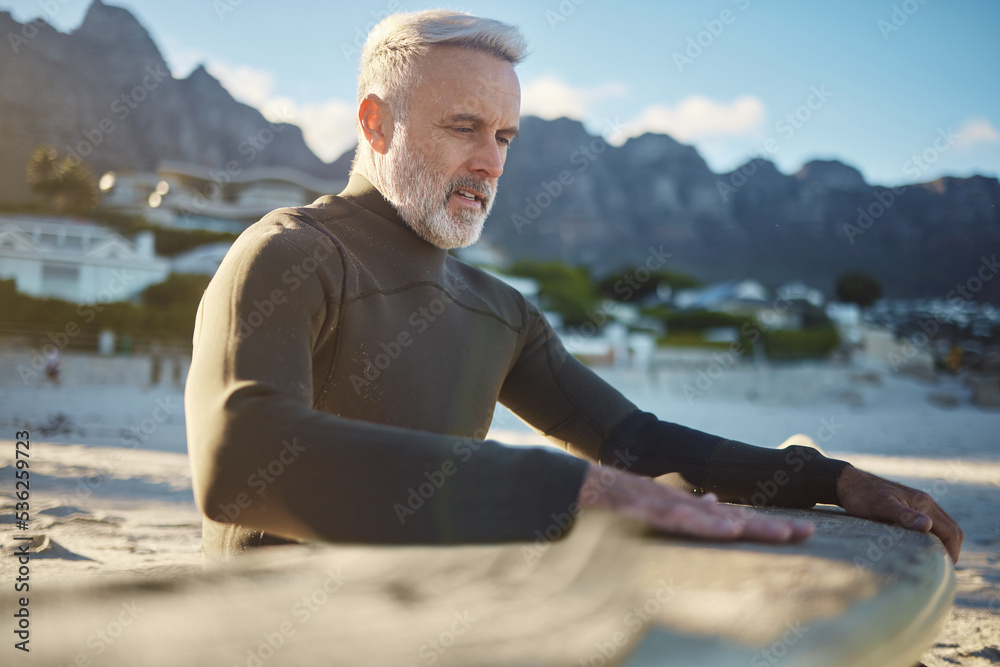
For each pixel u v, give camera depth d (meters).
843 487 1.22
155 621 0.39
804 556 0.67
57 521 2.79
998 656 1.71
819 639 0.47
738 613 0.48
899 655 0.54
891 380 26.75
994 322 39.03
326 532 0.80
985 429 15.61
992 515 4.49
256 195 51.84
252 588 0.45
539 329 1.62
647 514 0.73
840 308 40.84
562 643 0.40
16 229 32.75
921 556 0.76
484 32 1.41
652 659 0.41
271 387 0.92
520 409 1.63
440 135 1.37
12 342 21.28
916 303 49.41
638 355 29.84
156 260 32.81
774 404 24.02
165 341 22.91
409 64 1.38
